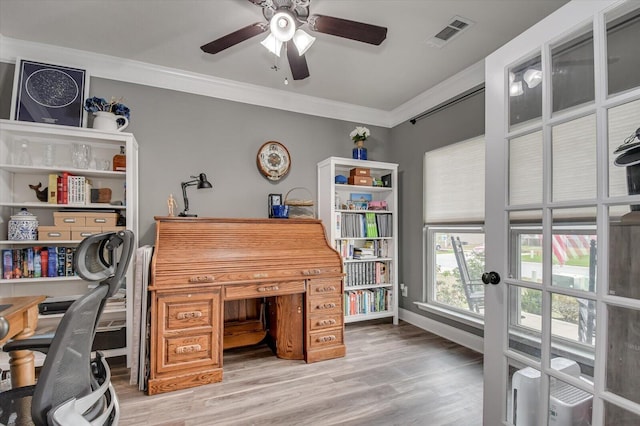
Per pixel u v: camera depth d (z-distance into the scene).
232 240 2.43
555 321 1.22
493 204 1.49
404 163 3.64
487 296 1.51
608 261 1.05
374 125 3.79
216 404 1.90
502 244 1.44
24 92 2.36
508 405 1.40
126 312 2.43
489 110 1.53
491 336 1.49
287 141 3.33
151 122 2.78
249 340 2.75
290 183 3.35
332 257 2.66
